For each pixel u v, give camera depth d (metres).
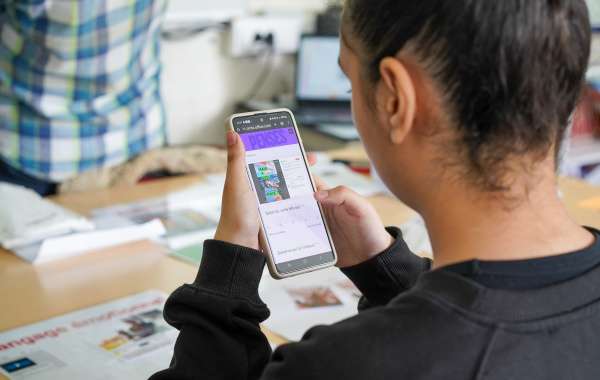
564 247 0.53
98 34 1.74
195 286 0.68
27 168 1.83
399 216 1.43
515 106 0.51
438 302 0.50
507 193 0.53
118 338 0.97
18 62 1.76
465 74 0.50
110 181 1.79
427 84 0.52
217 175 1.74
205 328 0.66
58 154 1.83
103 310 1.05
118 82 1.85
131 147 1.92
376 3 0.54
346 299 1.08
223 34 2.46
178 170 1.83
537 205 0.54
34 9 1.66
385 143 0.57
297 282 1.13
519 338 0.49
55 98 1.80
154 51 1.96
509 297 0.50
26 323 1.01
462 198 0.54
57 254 1.23
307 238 0.86
